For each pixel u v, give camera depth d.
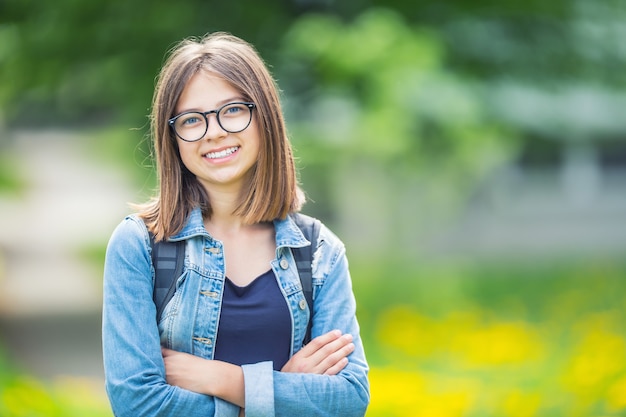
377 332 11.54
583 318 11.88
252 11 13.18
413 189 21.64
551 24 14.41
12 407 7.52
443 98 13.47
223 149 3.82
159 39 13.10
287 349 3.84
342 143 13.00
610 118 26.06
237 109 3.85
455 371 8.56
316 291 3.96
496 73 14.41
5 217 39.72
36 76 13.96
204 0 13.05
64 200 44.59
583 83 14.85
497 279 20.27
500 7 14.19
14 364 11.45
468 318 10.97
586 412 6.71
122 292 3.75
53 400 8.14
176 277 3.79
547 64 14.54
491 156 17.98
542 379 7.80
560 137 16.95
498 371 8.29
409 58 12.90
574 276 19.61
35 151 46.09
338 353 3.86
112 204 42.09
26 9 13.37
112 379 3.69
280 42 13.03
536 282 19.34
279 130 3.91
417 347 9.70
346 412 3.82
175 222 3.81
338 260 4.01
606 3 14.41
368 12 13.55
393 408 6.81
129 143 13.71
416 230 30.23
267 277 3.87
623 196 42.66
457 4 14.27
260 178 3.88
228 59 3.85
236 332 3.77
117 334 3.72
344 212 27.14
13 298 19.72
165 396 3.65
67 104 14.96
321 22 12.84
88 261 26.89
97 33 13.23
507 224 39.16
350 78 12.80
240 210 3.89
